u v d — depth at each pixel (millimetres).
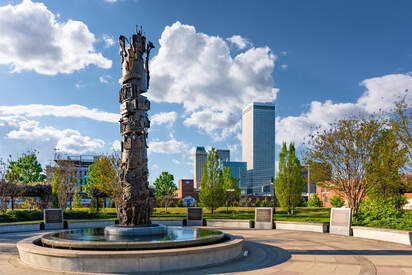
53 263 10023
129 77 15109
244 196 80188
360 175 24984
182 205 67312
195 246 11648
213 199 43000
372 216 20531
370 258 11953
